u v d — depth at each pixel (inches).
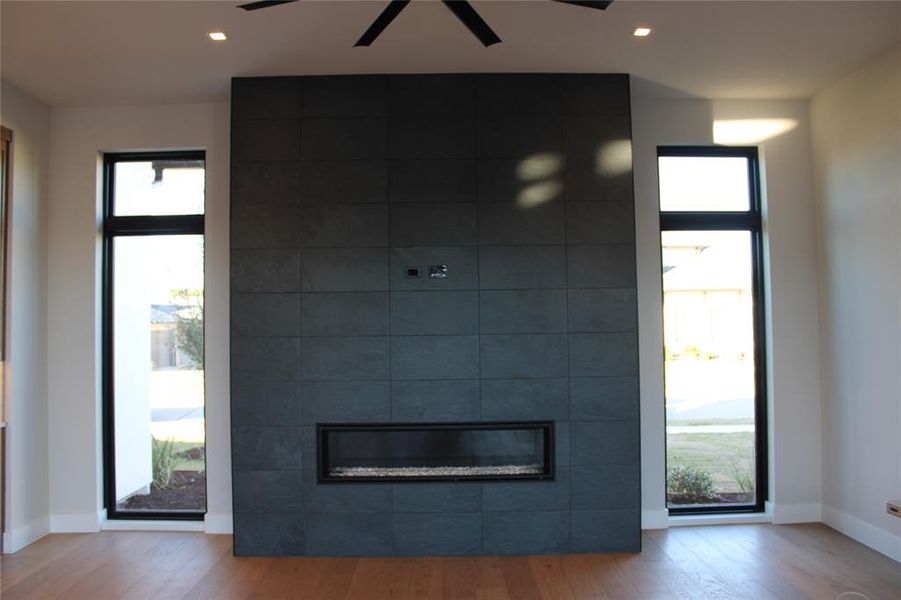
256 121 146.6
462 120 146.9
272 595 121.3
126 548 147.6
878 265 141.4
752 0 113.6
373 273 144.9
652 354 162.1
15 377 148.4
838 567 132.3
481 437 146.5
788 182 165.0
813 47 134.4
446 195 145.9
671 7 116.2
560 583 125.6
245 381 144.1
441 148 146.6
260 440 143.6
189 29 122.3
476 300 144.8
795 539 149.3
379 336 144.3
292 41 128.7
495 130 146.9
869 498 144.6
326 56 136.6
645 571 131.3
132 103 162.9
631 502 143.3
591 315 145.3
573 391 144.2
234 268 145.3
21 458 149.6
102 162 166.9
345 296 144.6
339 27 122.7
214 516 158.4
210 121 163.2
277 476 143.3
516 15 118.6
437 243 145.4
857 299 148.3
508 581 127.0
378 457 146.6
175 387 166.6
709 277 167.0
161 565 136.9
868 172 144.1
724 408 166.9
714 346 167.0
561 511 142.8
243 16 117.3
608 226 146.3
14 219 149.4
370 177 146.1
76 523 159.3
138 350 167.3
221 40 127.3
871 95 142.6
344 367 144.1
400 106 147.0
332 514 142.8
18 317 150.0
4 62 136.1
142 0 110.7
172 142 163.6
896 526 135.9
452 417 143.6
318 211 145.6
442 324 144.5
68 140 163.9
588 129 147.4
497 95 147.6
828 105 158.1
